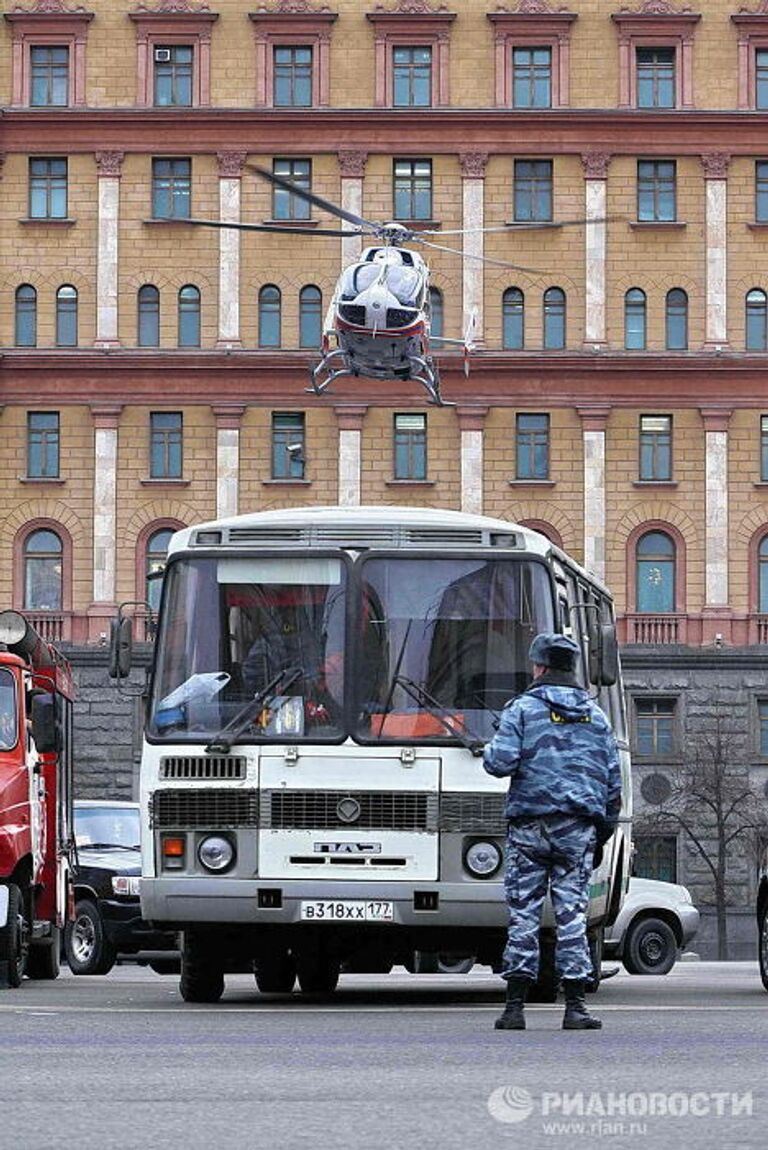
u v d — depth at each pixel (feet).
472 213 476.13
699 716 467.93
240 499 472.44
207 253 477.36
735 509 473.26
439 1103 69.97
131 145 477.36
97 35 479.82
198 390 472.44
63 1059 85.15
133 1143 60.95
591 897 145.79
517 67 481.05
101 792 467.11
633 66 480.23
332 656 126.82
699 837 464.65
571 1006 101.35
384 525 128.77
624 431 473.67
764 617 469.98
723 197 477.77
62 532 471.21
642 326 477.36
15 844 151.74
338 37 479.82
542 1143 61.21
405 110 474.49
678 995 153.99
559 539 472.03
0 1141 61.31
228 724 126.31
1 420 472.03
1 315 476.13
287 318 476.95
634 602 471.21
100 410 471.62
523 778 100.22
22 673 155.74
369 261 349.20
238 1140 61.52
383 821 124.98
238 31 480.23
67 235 477.36
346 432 472.44
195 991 134.10
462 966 240.94
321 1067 81.20
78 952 220.84
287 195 477.77
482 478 472.44
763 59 481.87
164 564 130.72
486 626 127.44
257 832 125.39
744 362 472.44
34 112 475.31
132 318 475.72
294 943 130.52
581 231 477.36
